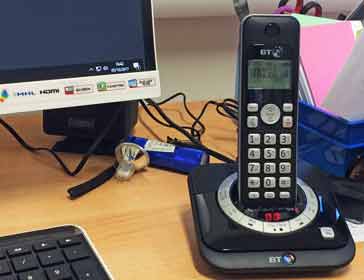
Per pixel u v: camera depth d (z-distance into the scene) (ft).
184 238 1.99
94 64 2.21
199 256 1.87
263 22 1.86
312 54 2.46
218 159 2.57
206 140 2.80
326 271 1.81
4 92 2.09
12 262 1.67
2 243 1.78
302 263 1.76
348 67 2.21
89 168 2.47
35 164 2.51
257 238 1.81
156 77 2.29
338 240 1.82
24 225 2.05
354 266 1.86
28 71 2.12
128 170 2.39
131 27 2.26
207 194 1.98
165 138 2.79
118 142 2.64
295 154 1.93
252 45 1.86
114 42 2.24
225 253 1.77
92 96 2.21
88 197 2.25
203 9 3.16
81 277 1.63
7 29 2.11
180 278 1.78
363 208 2.08
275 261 1.76
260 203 1.92
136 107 2.83
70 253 1.72
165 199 2.25
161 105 3.23
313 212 1.91
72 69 2.18
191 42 3.28
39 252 1.72
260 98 1.89
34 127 2.89
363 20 2.70
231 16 3.25
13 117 3.00
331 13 3.39
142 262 1.86
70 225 1.93
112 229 2.03
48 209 2.16
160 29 3.19
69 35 2.19
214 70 3.38
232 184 2.02
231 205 1.92
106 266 1.74
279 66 1.88
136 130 2.87
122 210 2.16
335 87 2.27
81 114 2.63
